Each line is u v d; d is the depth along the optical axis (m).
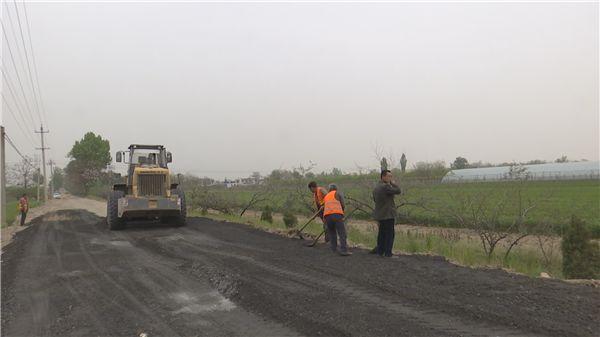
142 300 6.53
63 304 6.46
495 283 6.59
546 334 4.61
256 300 6.16
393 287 6.48
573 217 9.26
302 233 13.50
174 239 12.73
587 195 36.62
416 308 5.54
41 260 10.12
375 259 8.76
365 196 14.66
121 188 16.70
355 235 13.84
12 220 25.83
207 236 13.21
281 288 6.66
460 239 14.23
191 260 9.30
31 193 78.19
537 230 11.71
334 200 9.70
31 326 5.58
